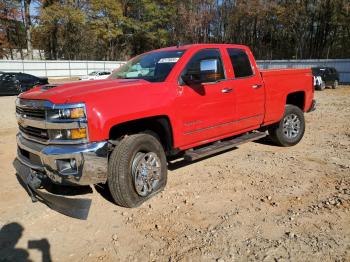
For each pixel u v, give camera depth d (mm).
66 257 3219
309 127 8820
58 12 43875
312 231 3521
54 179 3754
